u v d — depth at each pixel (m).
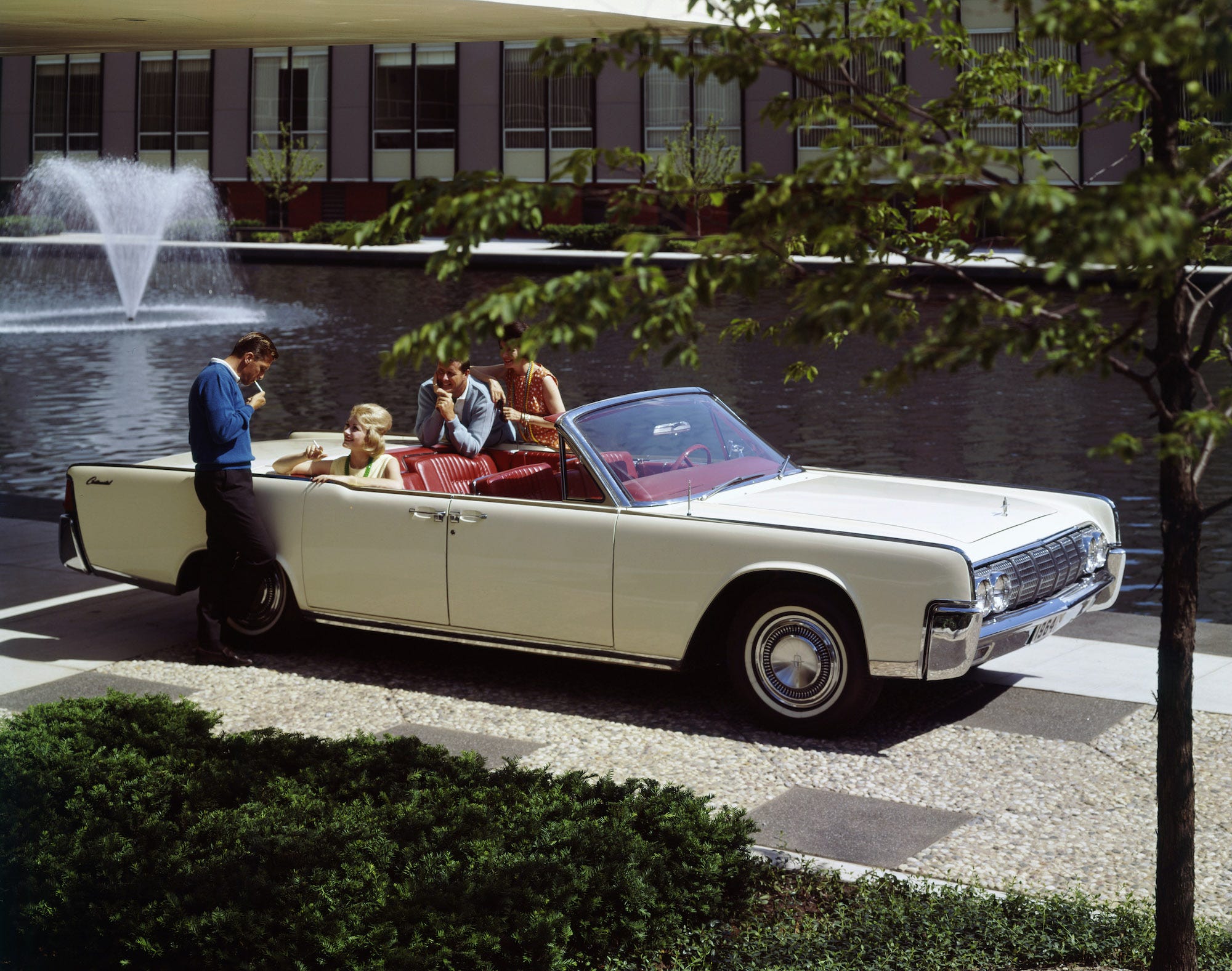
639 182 3.48
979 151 2.92
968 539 6.09
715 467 7.02
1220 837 4.94
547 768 5.12
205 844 4.36
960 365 2.99
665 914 4.16
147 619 8.31
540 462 7.88
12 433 15.02
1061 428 14.60
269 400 17.11
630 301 3.11
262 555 7.27
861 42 3.81
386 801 4.72
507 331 7.81
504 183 3.18
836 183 3.11
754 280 3.06
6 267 38.03
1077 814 5.21
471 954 3.75
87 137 52.25
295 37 13.26
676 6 10.69
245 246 41.03
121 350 21.94
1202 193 2.74
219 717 5.64
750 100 43.03
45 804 4.68
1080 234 2.50
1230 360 3.85
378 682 7.15
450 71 46.91
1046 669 7.12
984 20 28.80
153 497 7.73
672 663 6.39
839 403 16.36
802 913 4.32
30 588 9.00
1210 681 6.77
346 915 3.89
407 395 17.42
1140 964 3.87
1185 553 3.51
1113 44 2.69
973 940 3.98
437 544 6.85
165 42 13.71
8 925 4.15
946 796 5.43
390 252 38.41
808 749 6.04
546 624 6.63
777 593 6.18
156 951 3.90
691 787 5.59
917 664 5.86
